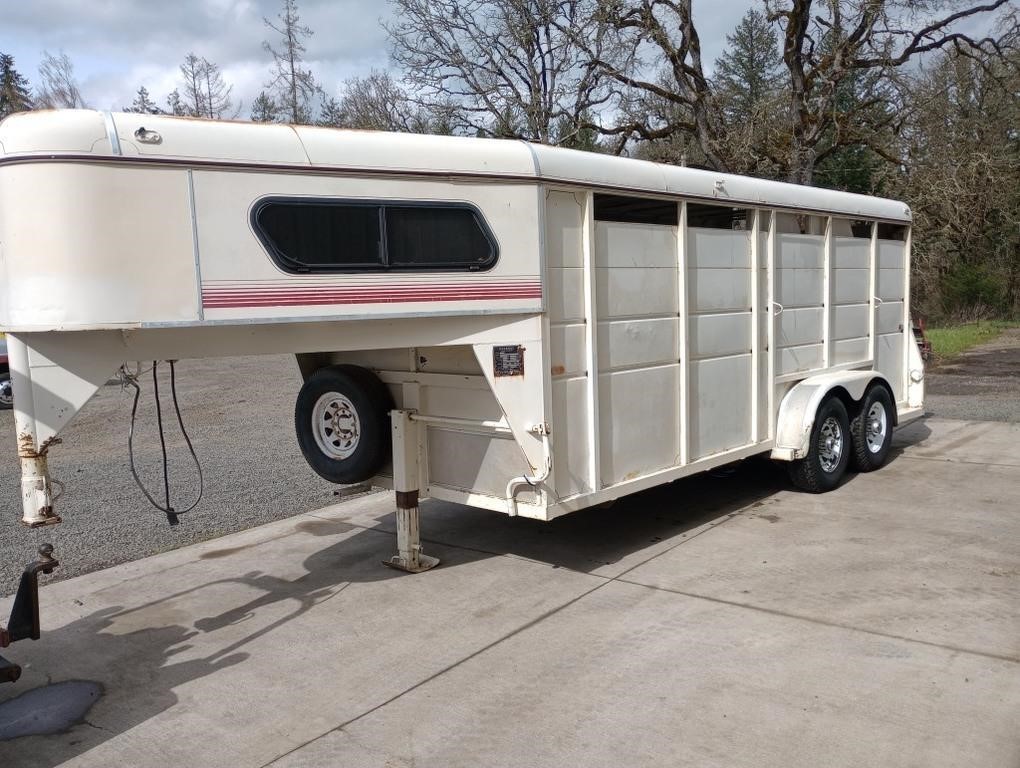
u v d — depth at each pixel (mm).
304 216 3994
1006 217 27594
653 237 5469
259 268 3889
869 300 8016
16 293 3535
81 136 3510
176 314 3705
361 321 4230
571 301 4941
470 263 4465
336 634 4477
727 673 3801
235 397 14633
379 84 27188
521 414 4691
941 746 3139
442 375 5160
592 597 4832
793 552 5469
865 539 5680
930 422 10273
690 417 5867
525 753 3234
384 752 3297
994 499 6594
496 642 4277
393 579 5297
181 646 4402
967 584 4766
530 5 20859
